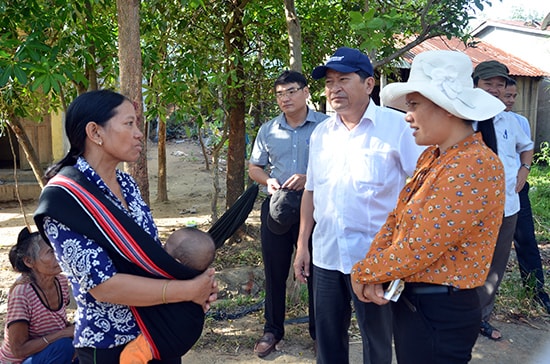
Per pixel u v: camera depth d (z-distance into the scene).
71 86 5.45
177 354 1.94
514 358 3.60
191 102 5.17
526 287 4.39
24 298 2.60
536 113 13.57
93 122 1.85
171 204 7.77
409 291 2.08
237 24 5.33
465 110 1.87
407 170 2.66
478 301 2.03
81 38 4.36
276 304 3.59
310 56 5.92
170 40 5.01
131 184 2.12
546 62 14.80
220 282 4.81
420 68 1.96
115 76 4.91
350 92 2.64
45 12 3.98
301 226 3.13
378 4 4.78
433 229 1.83
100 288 1.77
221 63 5.33
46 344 2.64
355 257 2.71
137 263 1.81
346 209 2.70
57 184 1.77
